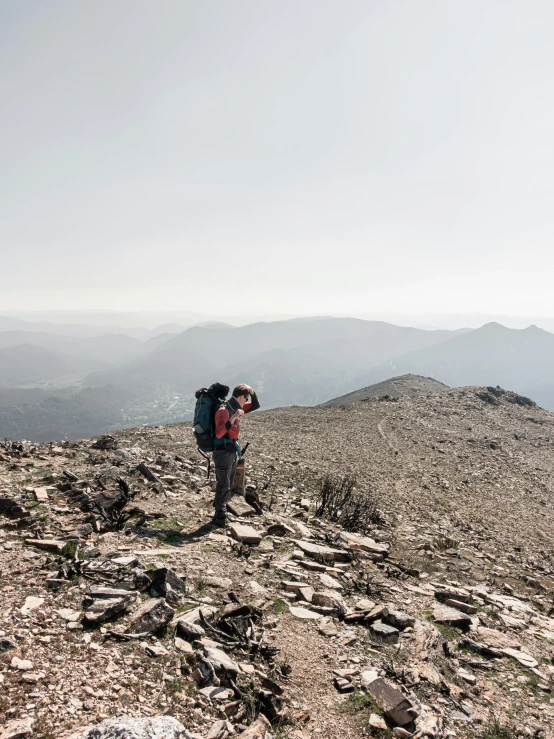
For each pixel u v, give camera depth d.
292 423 36.75
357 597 6.74
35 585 4.84
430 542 12.57
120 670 3.74
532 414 52.41
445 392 59.75
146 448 17.80
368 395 72.56
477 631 6.45
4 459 10.95
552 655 6.15
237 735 3.35
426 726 3.97
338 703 4.12
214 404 8.58
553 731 4.31
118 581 5.23
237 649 4.61
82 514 7.65
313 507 13.01
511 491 24.20
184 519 8.68
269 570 6.98
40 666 3.54
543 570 12.46
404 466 25.11
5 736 2.72
